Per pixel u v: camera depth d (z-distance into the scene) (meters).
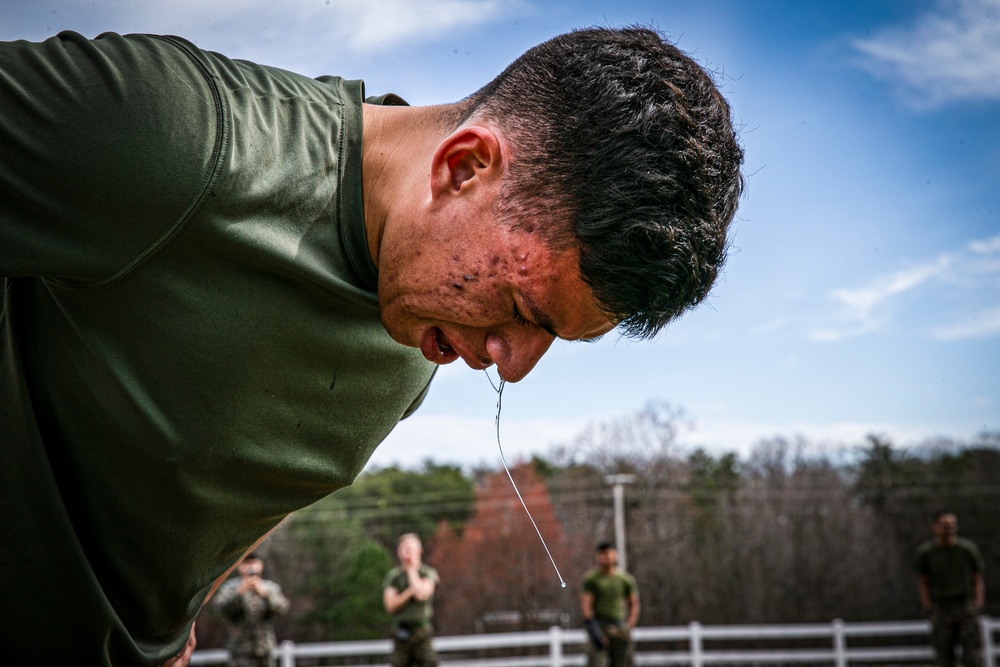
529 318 1.30
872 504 34.78
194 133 1.26
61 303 1.36
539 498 32.19
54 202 1.25
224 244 1.31
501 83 1.34
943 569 10.92
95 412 1.39
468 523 32.41
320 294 1.40
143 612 1.57
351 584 33.03
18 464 1.41
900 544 34.16
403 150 1.41
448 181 1.31
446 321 1.36
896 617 32.25
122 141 1.23
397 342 1.48
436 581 10.97
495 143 1.27
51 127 1.22
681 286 1.23
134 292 1.32
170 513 1.47
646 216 1.19
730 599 31.97
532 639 12.87
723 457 38.62
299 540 33.50
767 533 32.41
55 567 1.44
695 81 1.29
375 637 32.50
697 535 32.84
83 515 1.46
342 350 1.46
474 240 1.29
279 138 1.34
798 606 31.88
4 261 1.27
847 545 32.25
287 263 1.35
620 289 1.22
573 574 31.20
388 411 1.63
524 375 1.37
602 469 33.31
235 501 1.51
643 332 1.29
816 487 33.50
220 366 1.37
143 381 1.37
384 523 37.28
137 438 1.39
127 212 1.25
